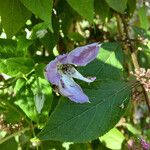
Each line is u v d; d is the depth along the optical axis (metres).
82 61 0.14
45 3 0.15
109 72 0.16
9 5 0.16
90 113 0.14
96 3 0.20
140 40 0.19
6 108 0.18
